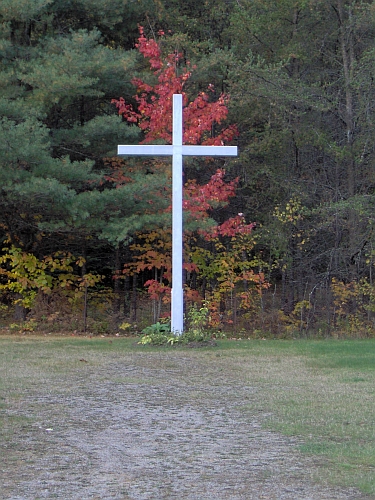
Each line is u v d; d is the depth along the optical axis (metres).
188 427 6.89
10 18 16.73
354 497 4.93
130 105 18.06
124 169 17.58
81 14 18.27
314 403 8.04
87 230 16.27
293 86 18.19
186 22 21.44
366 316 18.44
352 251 18.33
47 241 18.98
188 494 4.97
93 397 8.27
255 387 9.05
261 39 20.28
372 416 7.39
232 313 17.92
